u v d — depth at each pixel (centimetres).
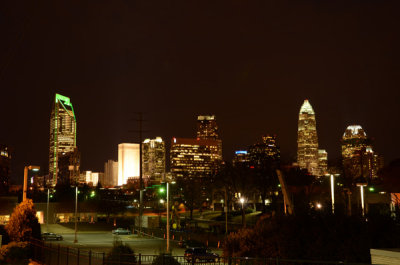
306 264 1978
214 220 11188
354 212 2125
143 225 7906
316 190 8219
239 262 2364
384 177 5159
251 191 9719
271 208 9756
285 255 2147
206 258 3444
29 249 3269
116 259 2616
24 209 3456
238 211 12306
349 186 7400
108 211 10631
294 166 9106
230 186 9644
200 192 12400
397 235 1884
